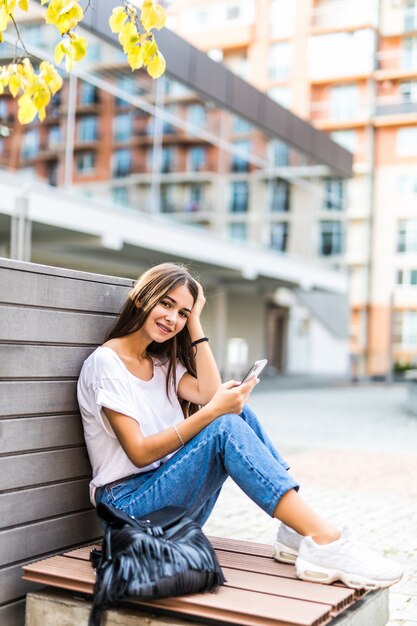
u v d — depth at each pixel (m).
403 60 43.53
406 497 6.11
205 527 4.93
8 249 17.38
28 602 2.48
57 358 2.74
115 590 2.24
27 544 2.60
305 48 44.56
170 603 2.28
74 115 14.68
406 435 11.02
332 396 20.42
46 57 12.82
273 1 45.22
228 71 18.31
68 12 3.48
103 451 2.78
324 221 26.05
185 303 2.86
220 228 20.23
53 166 14.34
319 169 25.67
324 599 2.31
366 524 5.12
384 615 2.69
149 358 2.99
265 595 2.34
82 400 2.78
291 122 22.05
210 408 2.65
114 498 2.73
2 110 13.16
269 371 32.03
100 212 15.42
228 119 20.03
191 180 18.72
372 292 45.28
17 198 11.15
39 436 2.66
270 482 2.57
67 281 2.78
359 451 8.95
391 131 44.72
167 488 2.65
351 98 44.38
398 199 44.72
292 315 34.34
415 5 43.38
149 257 19.61
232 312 30.92
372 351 35.84
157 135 17.34
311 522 2.56
